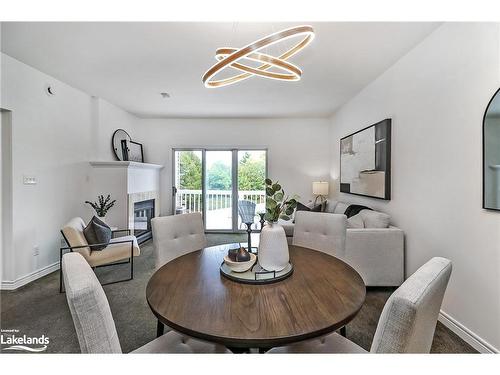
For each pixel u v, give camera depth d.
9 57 2.62
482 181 1.67
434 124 2.12
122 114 4.64
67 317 2.09
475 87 1.72
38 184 2.99
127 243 2.98
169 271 1.33
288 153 5.35
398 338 0.73
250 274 1.27
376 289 2.60
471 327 1.75
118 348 0.88
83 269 0.86
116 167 3.99
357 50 2.47
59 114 3.30
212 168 5.44
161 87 3.52
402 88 2.59
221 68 1.42
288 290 1.11
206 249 1.74
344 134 4.35
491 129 1.60
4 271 2.68
